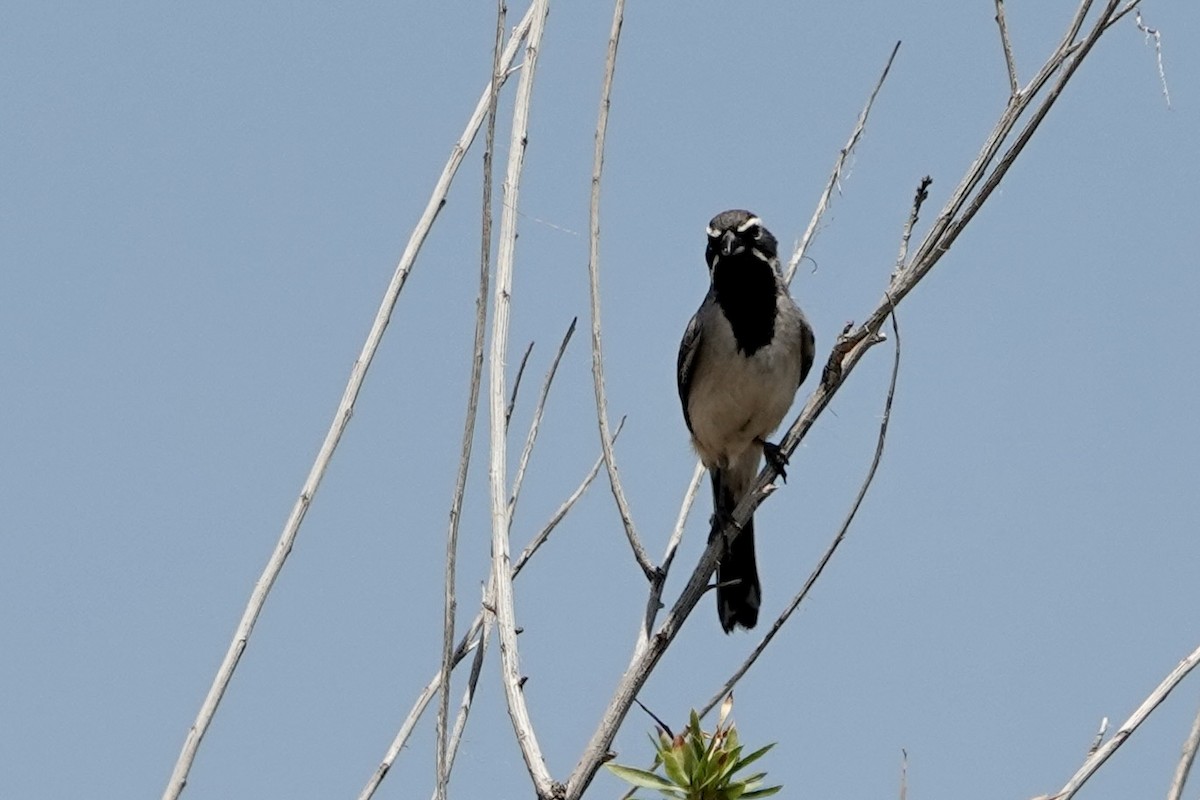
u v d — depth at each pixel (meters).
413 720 9.24
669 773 9.41
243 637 9.41
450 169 10.47
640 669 9.19
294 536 9.73
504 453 8.97
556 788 8.05
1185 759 8.41
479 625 9.61
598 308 9.61
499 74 9.21
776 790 9.51
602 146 9.63
